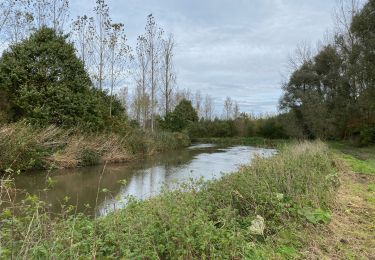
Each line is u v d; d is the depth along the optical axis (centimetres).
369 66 2425
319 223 531
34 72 1680
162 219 461
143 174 1411
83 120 1791
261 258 410
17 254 322
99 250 390
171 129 3672
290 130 3703
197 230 422
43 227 389
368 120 2700
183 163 1830
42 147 1445
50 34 1816
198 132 4750
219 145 3681
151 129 3038
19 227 372
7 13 2053
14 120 1562
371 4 2492
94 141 1772
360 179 990
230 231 457
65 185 1123
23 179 1193
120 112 2464
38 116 1576
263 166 750
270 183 644
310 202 600
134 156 2062
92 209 793
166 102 3772
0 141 1238
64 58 1786
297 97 3641
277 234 488
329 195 664
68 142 1580
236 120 5050
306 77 3684
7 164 1233
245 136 4738
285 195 602
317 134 3195
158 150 2644
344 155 1698
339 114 2986
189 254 387
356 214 609
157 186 1113
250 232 473
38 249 330
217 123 4947
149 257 374
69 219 471
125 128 2231
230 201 571
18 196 841
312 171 796
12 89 1623
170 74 3744
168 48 4303
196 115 5012
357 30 2594
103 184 1160
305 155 1028
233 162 1853
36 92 1587
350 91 3016
